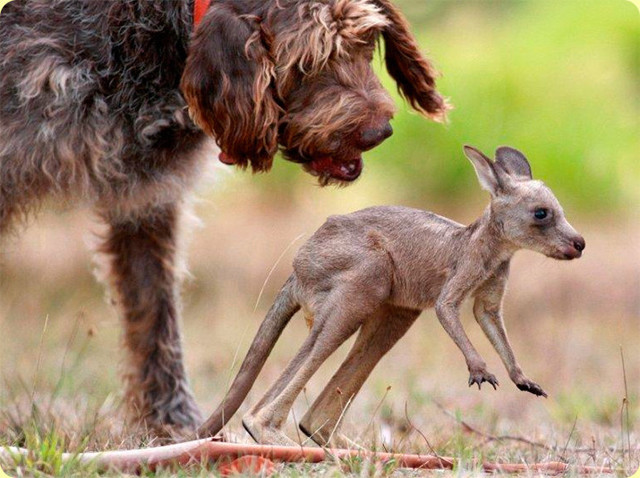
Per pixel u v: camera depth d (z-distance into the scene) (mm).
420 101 10719
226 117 9391
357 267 8734
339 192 24375
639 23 26953
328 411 9211
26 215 10508
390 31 10398
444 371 16047
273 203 23953
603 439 10914
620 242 22812
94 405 12125
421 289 8773
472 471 8586
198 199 12320
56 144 10000
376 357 9195
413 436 11234
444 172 24375
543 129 25047
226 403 9336
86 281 19750
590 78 26000
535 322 19234
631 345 17859
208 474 8148
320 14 9297
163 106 10156
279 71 9359
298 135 9477
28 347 16047
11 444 9875
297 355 8930
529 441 10094
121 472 8445
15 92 9969
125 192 10531
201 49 9445
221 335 17703
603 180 24922
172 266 12125
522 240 8484
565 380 15570
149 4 9953
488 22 27516
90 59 10039
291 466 8477
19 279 19375
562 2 27828
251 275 20828
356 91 9344
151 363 11969
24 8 10039
